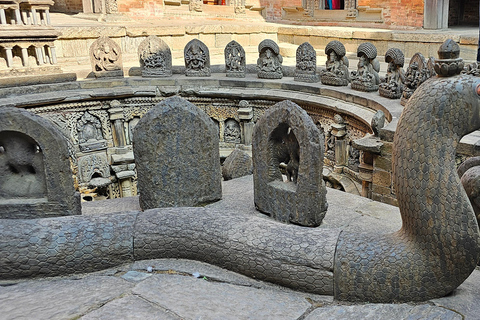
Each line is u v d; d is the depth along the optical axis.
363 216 4.32
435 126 2.64
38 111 10.09
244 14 18.80
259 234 3.11
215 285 3.01
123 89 11.02
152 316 2.59
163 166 4.39
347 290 2.83
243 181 5.54
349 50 14.94
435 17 13.63
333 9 17.67
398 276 2.75
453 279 2.70
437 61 2.73
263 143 4.22
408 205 2.75
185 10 17.42
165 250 3.31
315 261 2.88
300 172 3.93
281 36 17.06
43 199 3.81
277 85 10.87
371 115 8.12
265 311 2.71
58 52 12.51
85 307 2.67
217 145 4.66
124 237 3.28
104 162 11.13
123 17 15.25
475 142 5.41
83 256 3.19
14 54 10.84
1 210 3.78
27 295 2.86
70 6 17.56
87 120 10.85
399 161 2.80
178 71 12.41
